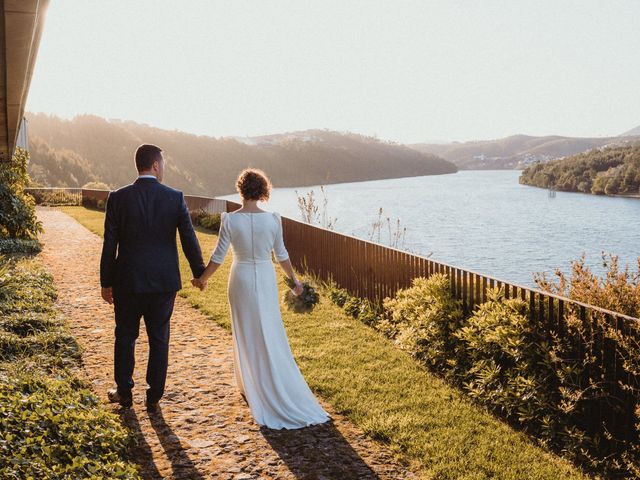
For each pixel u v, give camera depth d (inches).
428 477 137.3
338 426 166.1
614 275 201.2
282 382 168.4
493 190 4970.5
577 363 164.6
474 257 1184.8
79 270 425.4
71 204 1322.6
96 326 266.8
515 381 175.2
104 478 118.2
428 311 234.2
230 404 179.2
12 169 640.4
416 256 278.2
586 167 5103.3
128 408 173.6
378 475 138.3
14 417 126.2
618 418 153.2
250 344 168.9
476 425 167.2
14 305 269.7
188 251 169.9
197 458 145.0
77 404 148.2
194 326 275.0
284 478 136.1
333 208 2495.1
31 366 190.7
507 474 139.6
